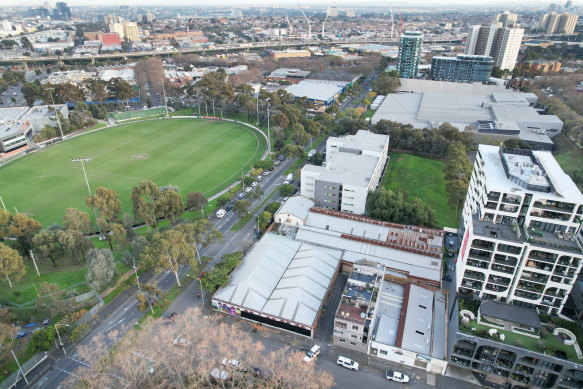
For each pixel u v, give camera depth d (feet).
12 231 433.48
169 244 384.06
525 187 338.54
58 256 447.83
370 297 349.61
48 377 313.32
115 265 407.03
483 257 329.31
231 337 313.53
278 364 304.91
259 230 495.82
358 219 484.74
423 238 453.99
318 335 357.00
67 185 629.51
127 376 295.28
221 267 400.88
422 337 337.52
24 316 371.15
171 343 307.58
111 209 483.92
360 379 314.55
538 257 310.45
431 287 396.98
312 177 562.25
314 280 393.50
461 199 539.70
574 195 328.49
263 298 375.86
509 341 294.46
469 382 312.91
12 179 651.25
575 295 351.25
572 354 283.59
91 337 350.23
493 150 435.94
